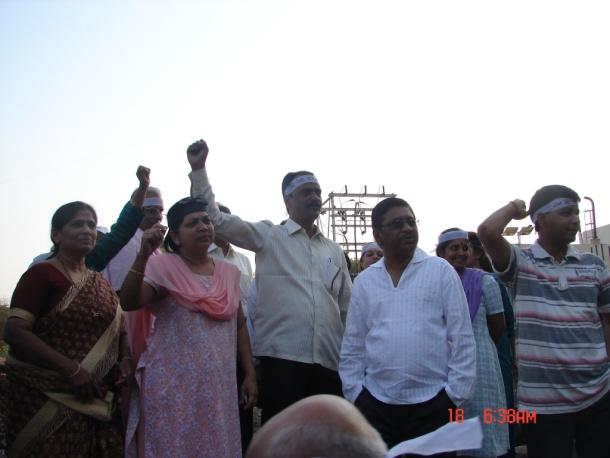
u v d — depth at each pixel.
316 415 1.41
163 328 3.95
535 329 4.18
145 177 4.58
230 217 4.55
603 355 4.12
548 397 4.08
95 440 3.73
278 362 4.49
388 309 3.89
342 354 4.09
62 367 3.59
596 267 4.29
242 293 5.92
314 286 4.66
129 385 4.05
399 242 3.97
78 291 3.80
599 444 4.07
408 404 3.69
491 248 4.26
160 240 3.73
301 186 4.79
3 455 3.54
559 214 4.18
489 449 4.19
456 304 3.83
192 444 3.73
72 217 3.89
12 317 3.61
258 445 1.40
